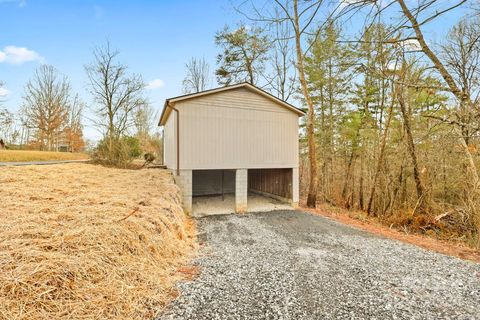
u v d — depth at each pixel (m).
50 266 2.32
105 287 2.52
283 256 4.62
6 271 2.14
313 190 10.18
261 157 9.41
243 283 3.43
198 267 3.91
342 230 6.82
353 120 12.73
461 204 8.02
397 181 10.01
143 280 2.95
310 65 13.47
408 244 5.71
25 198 4.18
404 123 9.34
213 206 10.12
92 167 10.45
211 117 8.66
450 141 7.37
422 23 2.91
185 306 2.76
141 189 5.94
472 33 5.88
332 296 3.19
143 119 22.34
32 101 23.28
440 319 2.78
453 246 5.85
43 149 23.88
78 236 2.90
